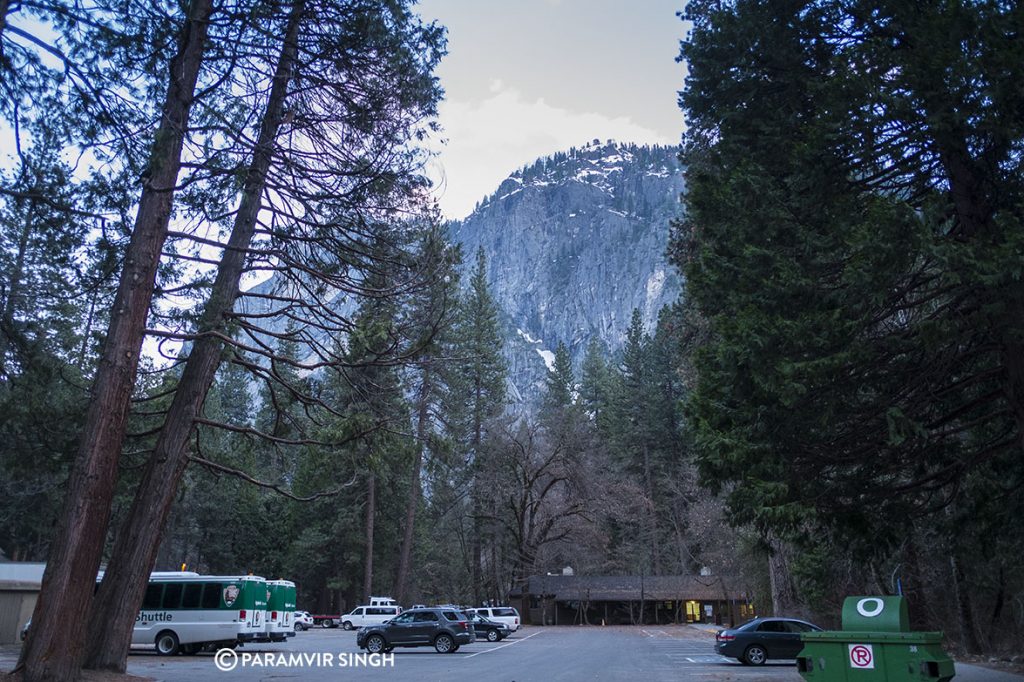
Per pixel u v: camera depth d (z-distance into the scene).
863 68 11.37
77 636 12.28
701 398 13.52
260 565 71.25
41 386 16.25
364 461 17.23
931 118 10.47
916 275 11.52
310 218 16.16
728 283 13.09
